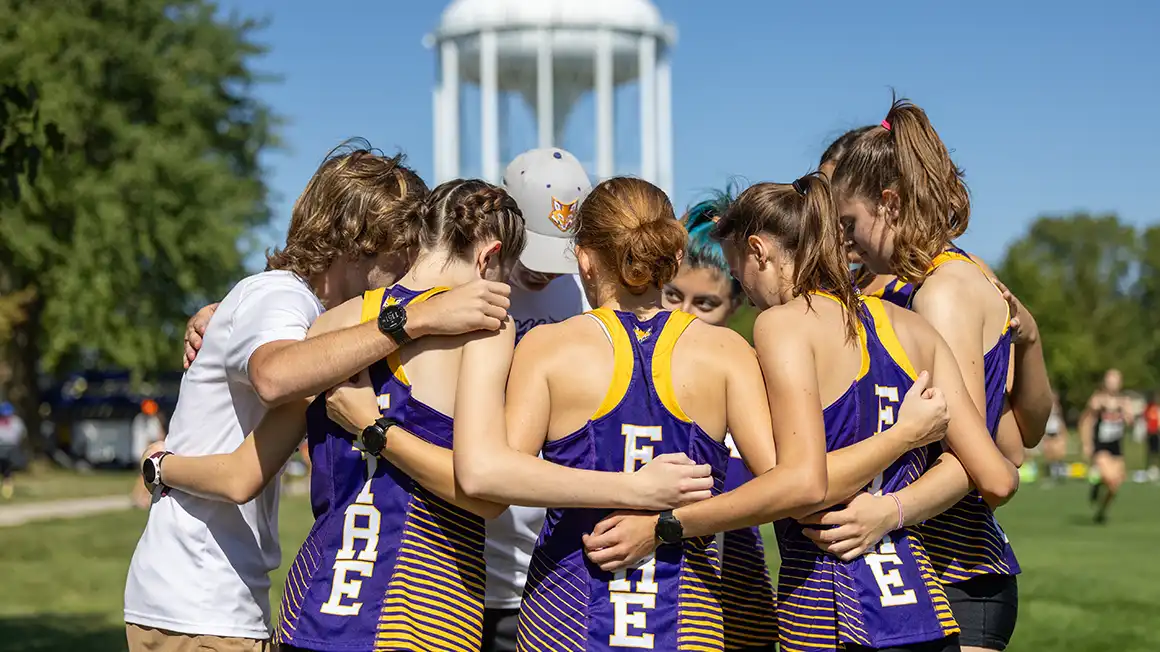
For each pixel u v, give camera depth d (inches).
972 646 140.8
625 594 121.4
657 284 128.0
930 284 140.9
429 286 131.1
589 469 122.3
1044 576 442.0
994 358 142.3
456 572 124.9
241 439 138.6
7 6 369.4
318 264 137.9
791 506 120.5
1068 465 1406.3
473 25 1141.7
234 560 137.6
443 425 125.0
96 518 759.1
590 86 1176.8
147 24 1262.3
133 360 1232.8
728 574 149.3
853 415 126.1
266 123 1401.3
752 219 132.7
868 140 143.8
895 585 126.0
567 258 162.4
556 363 124.0
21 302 1241.4
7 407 1037.2
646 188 129.8
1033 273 2151.8
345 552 124.3
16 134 272.7
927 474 132.1
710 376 124.6
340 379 123.6
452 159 1185.4
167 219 1195.3
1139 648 304.5
